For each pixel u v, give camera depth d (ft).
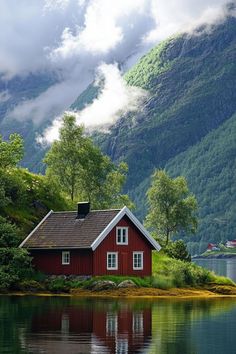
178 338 149.28
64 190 437.17
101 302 230.48
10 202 322.96
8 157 338.75
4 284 273.13
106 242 287.28
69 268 289.12
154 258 321.52
